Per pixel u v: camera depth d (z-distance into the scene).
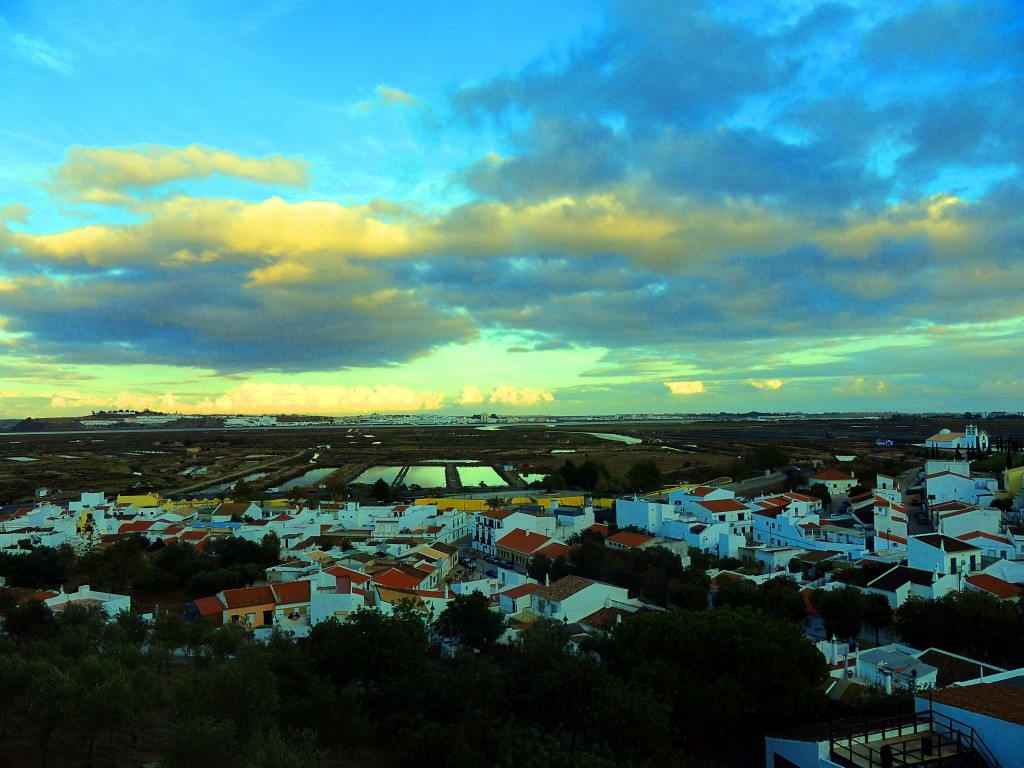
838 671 68.25
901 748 40.94
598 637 68.19
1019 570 103.12
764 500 168.25
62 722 43.41
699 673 58.00
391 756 53.47
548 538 145.25
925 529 150.50
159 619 79.75
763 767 53.12
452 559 144.75
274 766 38.00
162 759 43.19
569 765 39.78
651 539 137.38
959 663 67.88
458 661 69.50
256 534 154.00
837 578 107.69
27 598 94.38
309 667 63.25
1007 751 38.62
